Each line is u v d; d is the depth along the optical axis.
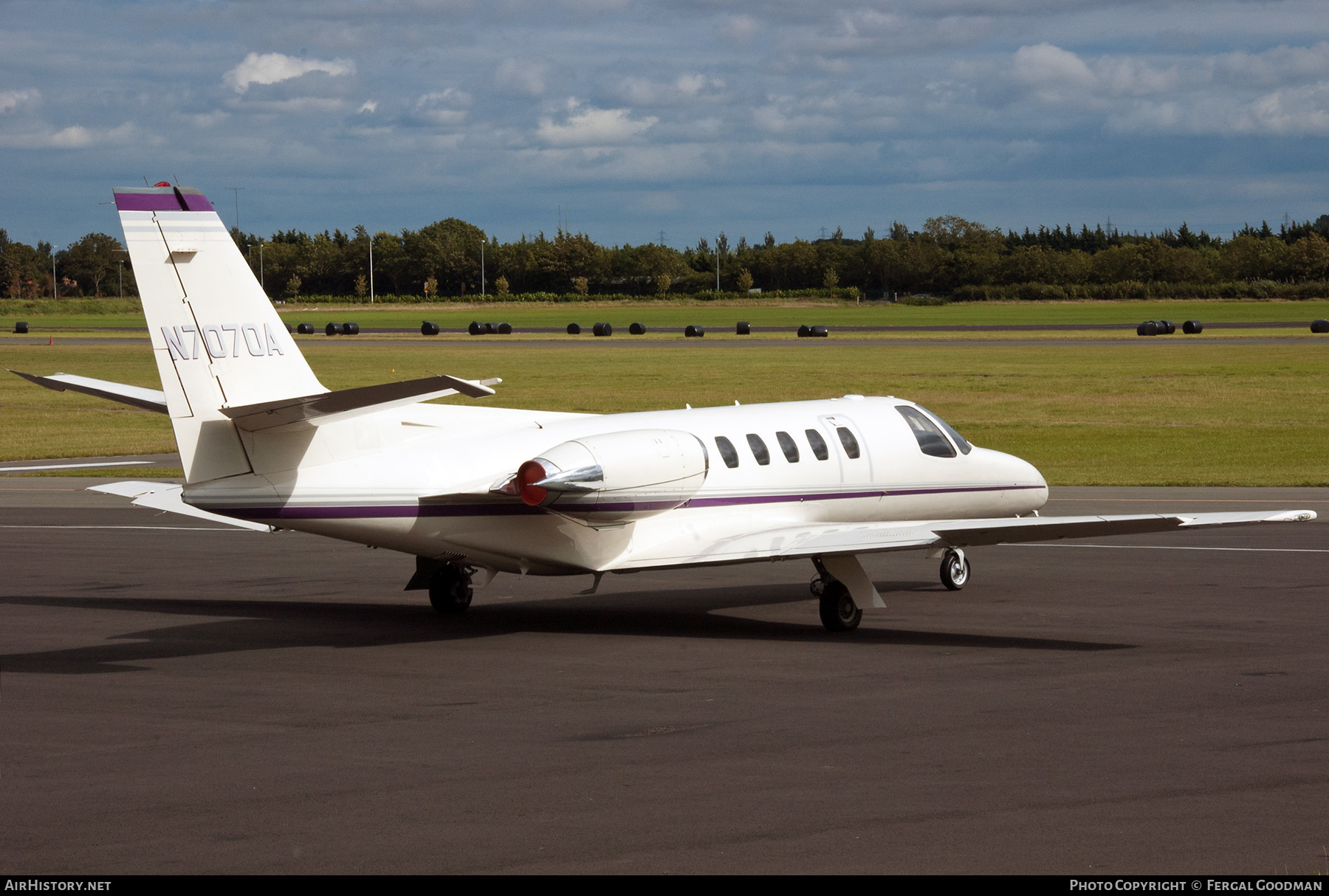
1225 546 45.47
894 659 28.25
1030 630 31.66
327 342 194.50
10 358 157.75
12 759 20.52
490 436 32.28
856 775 19.23
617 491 30.92
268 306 30.42
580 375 131.38
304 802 18.17
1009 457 41.03
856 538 30.95
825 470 35.81
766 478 34.50
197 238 29.44
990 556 44.06
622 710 23.59
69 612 34.75
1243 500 57.31
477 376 129.12
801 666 27.50
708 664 27.84
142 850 16.34
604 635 31.61
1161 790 18.39
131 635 31.61
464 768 19.80
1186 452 76.56
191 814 17.69
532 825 17.12
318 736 21.84
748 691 25.12
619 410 100.75
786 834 16.69
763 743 21.08
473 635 31.53
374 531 30.41
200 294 29.47
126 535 49.62
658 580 40.25
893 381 122.69
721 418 35.03
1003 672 26.64
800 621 33.53
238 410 27.12
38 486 64.44
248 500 29.34
